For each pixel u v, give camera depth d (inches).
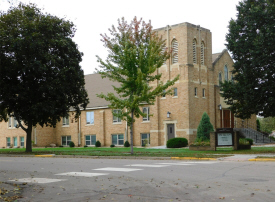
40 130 1919.3
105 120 1754.4
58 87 1156.5
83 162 757.3
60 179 478.9
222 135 1098.1
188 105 1422.2
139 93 984.9
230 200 317.4
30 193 380.8
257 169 550.6
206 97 1523.1
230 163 684.7
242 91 1011.3
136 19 1007.0
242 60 1035.3
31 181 465.4
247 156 847.7
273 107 988.6
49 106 1145.4
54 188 409.1
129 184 422.3
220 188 378.9
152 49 971.9
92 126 1812.3
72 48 1239.5
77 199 343.6
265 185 391.5
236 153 965.8
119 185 416.8
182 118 1437.0
